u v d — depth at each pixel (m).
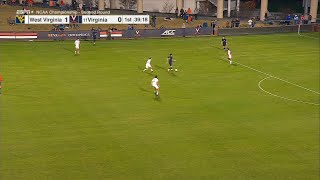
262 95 45.84
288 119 38.56
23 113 38.84
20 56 61.94
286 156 31.09
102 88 47.06
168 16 97.62
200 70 56.00
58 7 104.69
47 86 47.28
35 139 33.28
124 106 41.28
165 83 49.59
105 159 30.17
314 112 40.62
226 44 70.69
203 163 29.83
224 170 28.91
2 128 35.28
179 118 38.34
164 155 30.92
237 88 48.25
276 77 53.25
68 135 34.19
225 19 96.50
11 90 45.62
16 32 74.38
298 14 103.81
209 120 37.94
